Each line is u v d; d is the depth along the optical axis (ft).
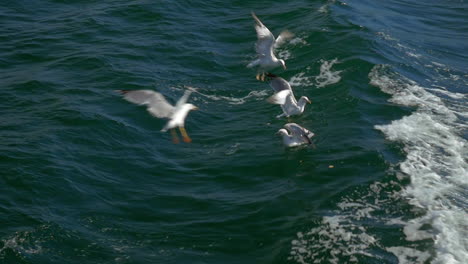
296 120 89.86
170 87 100.27
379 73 102.27
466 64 112.78
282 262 59.47
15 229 63.52
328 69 104.47
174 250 62.34
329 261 59.21
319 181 73.61
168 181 75.56
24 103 91.04
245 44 119.34
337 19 124.88
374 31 121.08
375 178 73.15
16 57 108.17
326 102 94.32
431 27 134.51
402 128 85.51
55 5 132.87
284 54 112.47
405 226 64.08
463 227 63.98
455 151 79.66
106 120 86.38
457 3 152.87
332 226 64.39
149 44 115.55
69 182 72.49
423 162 76.74
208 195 72.64
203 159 80.64
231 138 85.76
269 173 76.69
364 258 59.31
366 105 92.17
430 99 95.40
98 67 104.22
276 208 68.54
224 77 106.11
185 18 128.98
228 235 64.54
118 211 68.85
